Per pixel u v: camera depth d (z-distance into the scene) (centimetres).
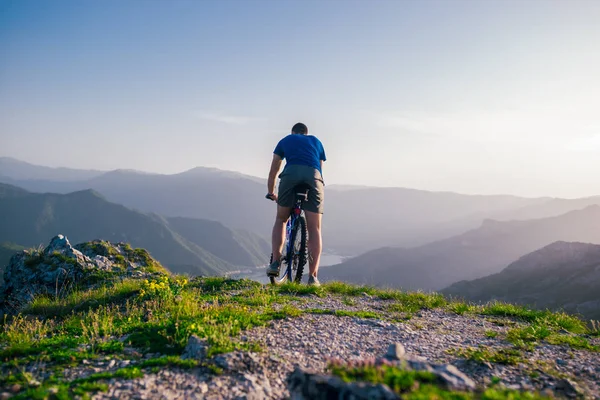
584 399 424
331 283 1105
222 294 958
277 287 968
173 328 565
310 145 879
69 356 494
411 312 862
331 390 307
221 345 489
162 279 1006
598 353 598
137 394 386
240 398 386
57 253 1551
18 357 511
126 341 554
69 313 1024
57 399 371
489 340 653
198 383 412
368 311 835
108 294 1095
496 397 307
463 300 1011
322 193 876
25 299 1358
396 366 347
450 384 327
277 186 927
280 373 450
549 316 855
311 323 657
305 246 882
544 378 473
